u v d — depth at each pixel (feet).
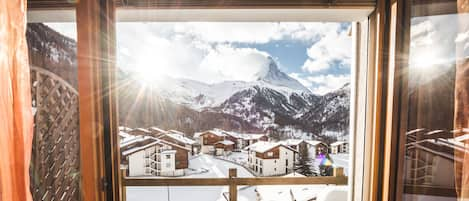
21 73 3.20
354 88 5.76
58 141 4.99
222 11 4.62
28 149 3.33
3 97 2.97
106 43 4.48
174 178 7.11
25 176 3.29
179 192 7.97
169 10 4.56
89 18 4.17
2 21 2.92
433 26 4.00
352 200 5.83
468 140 3.19
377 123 4.58
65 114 4.96
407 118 4.25
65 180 5.01
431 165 4.21
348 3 4.47
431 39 4.04
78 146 4.89
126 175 7.23
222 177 7.16
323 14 4.79
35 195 5.11
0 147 2.96
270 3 4.45
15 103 3.17
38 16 4.60
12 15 3.07
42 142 5.06
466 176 3.21
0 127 2.94
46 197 5.09
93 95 4.29
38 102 5.01
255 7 4.46
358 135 5.56
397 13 4.17
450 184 4.07
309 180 7.17
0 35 2.90
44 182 5.09
